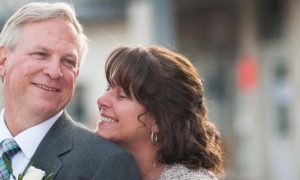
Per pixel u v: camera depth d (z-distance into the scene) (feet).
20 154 17.30
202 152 18.47
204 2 60.13
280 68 55.52
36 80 17.08
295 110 53.11
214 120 60.08
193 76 18.69
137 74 18.07
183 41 60.08
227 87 59.93
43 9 17.30
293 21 53.36
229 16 59.57
